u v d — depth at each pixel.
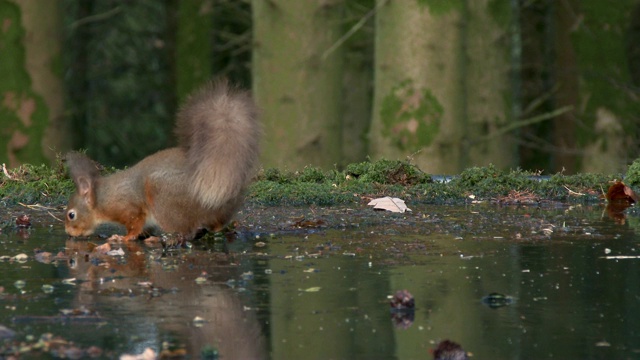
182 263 10.30
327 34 24.94
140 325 7.82
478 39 27.59
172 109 34.44
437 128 23.78
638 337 7.58
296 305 8.50
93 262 10.36
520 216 13.77
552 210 14.48
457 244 11.45
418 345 7.38
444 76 23.80
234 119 11.38
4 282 9.32
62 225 13.00
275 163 24.83
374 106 24.70
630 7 31.16
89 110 36.91
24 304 8.45
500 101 27.91
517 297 8.82
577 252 10.93
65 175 16.31
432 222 13.16
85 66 35.81
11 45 24.62
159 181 11.59
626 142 31.02
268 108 24.94
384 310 8.34
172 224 11.61
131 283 9.29
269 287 9.16
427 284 9.30
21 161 24.95
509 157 28.22
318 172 17.41
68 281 9.36
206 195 11.37
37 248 11.27
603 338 7.55
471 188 16.44
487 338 7.56
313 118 24.83
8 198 14.75
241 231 12.29
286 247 11.22
